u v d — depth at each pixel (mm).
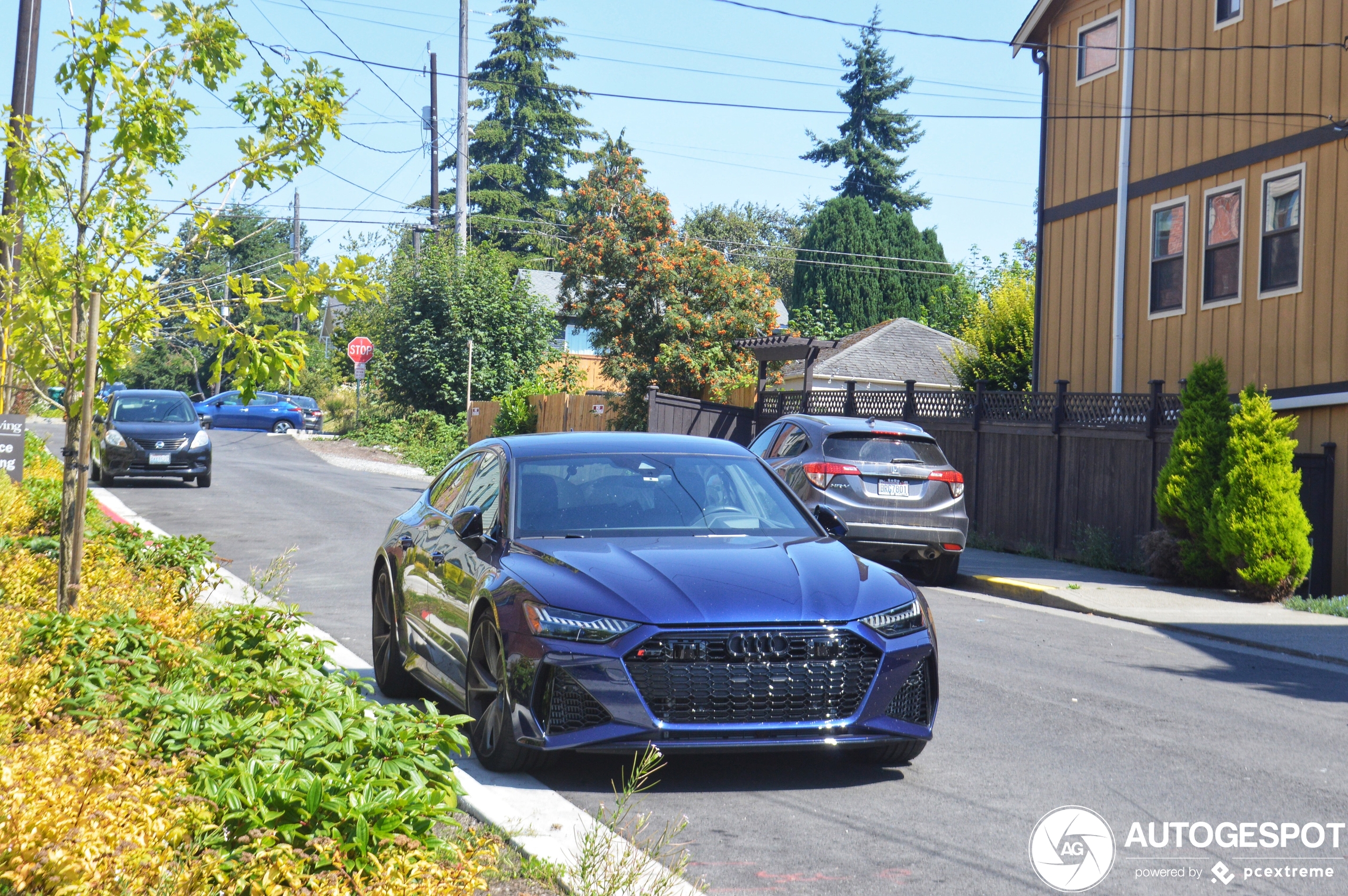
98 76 7062
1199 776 6062
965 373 27844
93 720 4605
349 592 11805
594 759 6102
